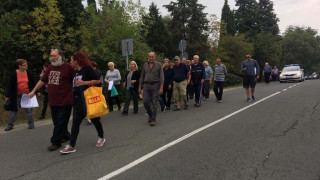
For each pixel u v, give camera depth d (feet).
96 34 54.90
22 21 51.47
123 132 21.38
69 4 63.52
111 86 31.73
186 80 32.48
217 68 38.27
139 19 57.11
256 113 28.04
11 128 23.81
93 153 16.15
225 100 40.75
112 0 56.18
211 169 13.30
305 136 18.84
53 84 16.84
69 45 54.39
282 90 53.67
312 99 37.88
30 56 50.57
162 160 14.67
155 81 24.04
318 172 12.76
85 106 16.33
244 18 156.15
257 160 14.39
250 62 38.40
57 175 13.00
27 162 14.94
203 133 20.24
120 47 54.03
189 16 107.14
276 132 20.06
